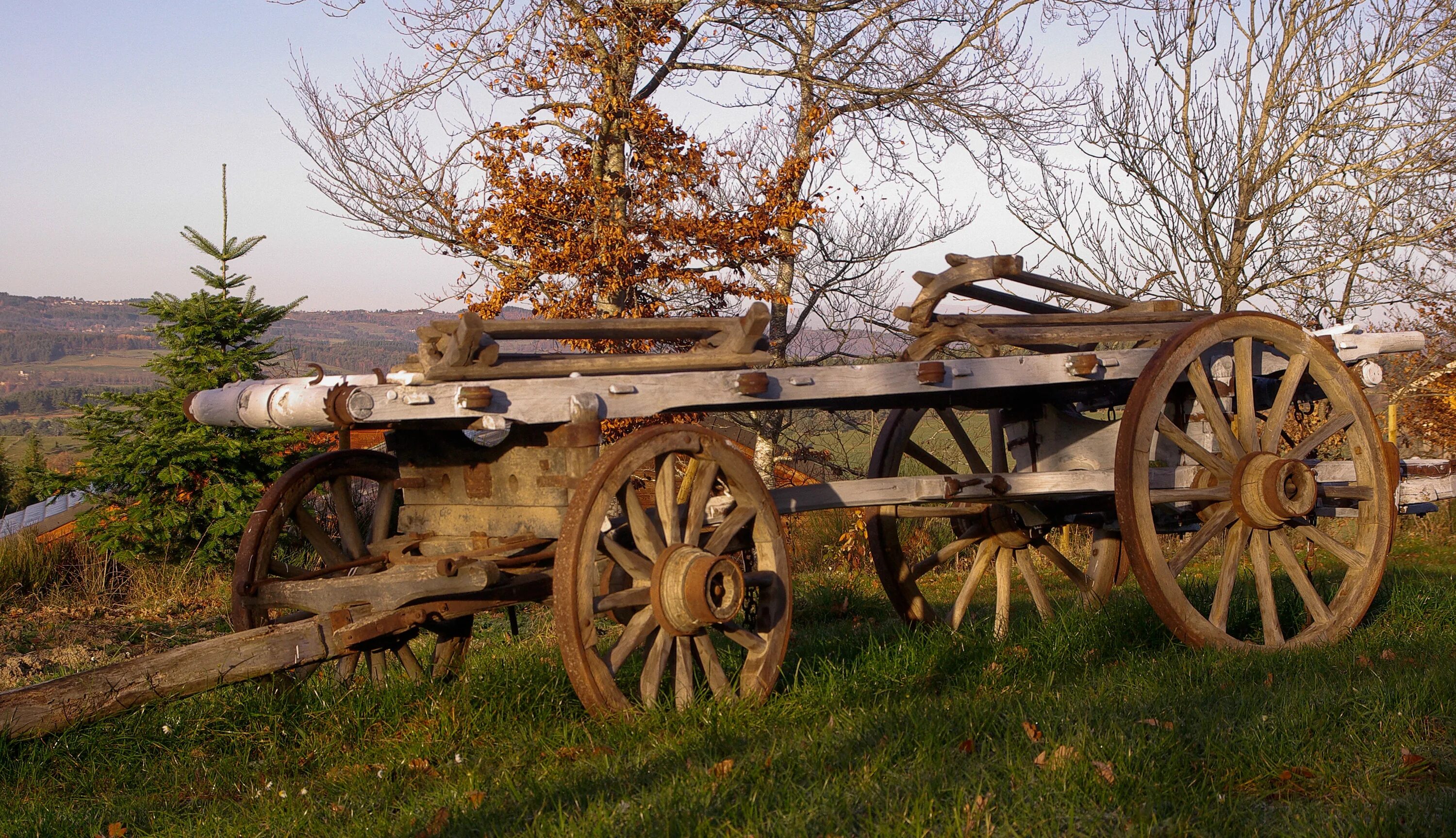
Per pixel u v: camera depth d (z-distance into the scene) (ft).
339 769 13.39
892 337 47.09
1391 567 31.07
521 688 15.06
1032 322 19.47
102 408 37.60
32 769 13.08
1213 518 19.48
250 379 37.91
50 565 36.14
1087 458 20.63
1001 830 9.43
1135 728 11.83
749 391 15.21
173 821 12.06
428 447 16.07
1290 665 16.07
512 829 10.18
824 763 11.34
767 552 15.29
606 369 14.94
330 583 15.03
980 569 21.93
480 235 41.78
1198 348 17.81
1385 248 40.06
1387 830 9.14
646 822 9.78
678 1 42.78
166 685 13.46
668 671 15.60
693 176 42.29
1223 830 9.37
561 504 14.35
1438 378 42.78
